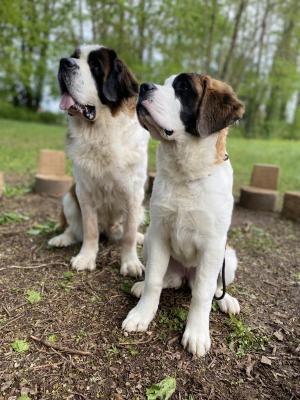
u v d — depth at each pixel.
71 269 1.12
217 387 0.72
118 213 1.24
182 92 0.78
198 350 0.78
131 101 1.11
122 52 3.99
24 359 0.75
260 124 7.98
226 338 0.85
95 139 1.09
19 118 7.40
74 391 0.68
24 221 1.51
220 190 0.79
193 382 0.72
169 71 3.74
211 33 3.93
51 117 7.70
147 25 3.92
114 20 3.99
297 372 0.77
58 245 1.28
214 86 0.79
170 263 0.99
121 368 0.74
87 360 0.75
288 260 1.33
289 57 6.42
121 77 1.09
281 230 1.67
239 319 0.93
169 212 0.82
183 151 0.78
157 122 0.76
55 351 0.77
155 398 0.67
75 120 1.12
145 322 0.85
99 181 1.13
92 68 1.06
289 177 2.88
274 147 4.62
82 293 0.99
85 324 0.86
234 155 3.69
